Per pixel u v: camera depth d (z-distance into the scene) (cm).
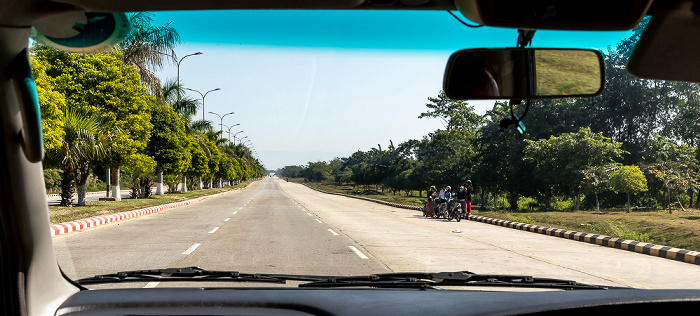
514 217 2298
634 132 2197
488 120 2633
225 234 1477
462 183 3334
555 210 2758
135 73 2648
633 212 2244
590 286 378
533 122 2598
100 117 2347
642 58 206
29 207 219
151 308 270
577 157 2412
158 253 1049
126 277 389
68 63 2338
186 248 1138
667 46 197
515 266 975
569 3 161
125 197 4131
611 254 1218
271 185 13738
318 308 268
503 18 160
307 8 179
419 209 3359
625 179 2156
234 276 404
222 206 3347
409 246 1269
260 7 176
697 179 2189
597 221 1903
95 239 1320
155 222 1941
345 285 364
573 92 206
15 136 205
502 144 2781
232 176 9281
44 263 238
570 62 204
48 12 179
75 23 189
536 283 402
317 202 4297
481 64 203
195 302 280
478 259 1063
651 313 256
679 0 177
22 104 197
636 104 1747
